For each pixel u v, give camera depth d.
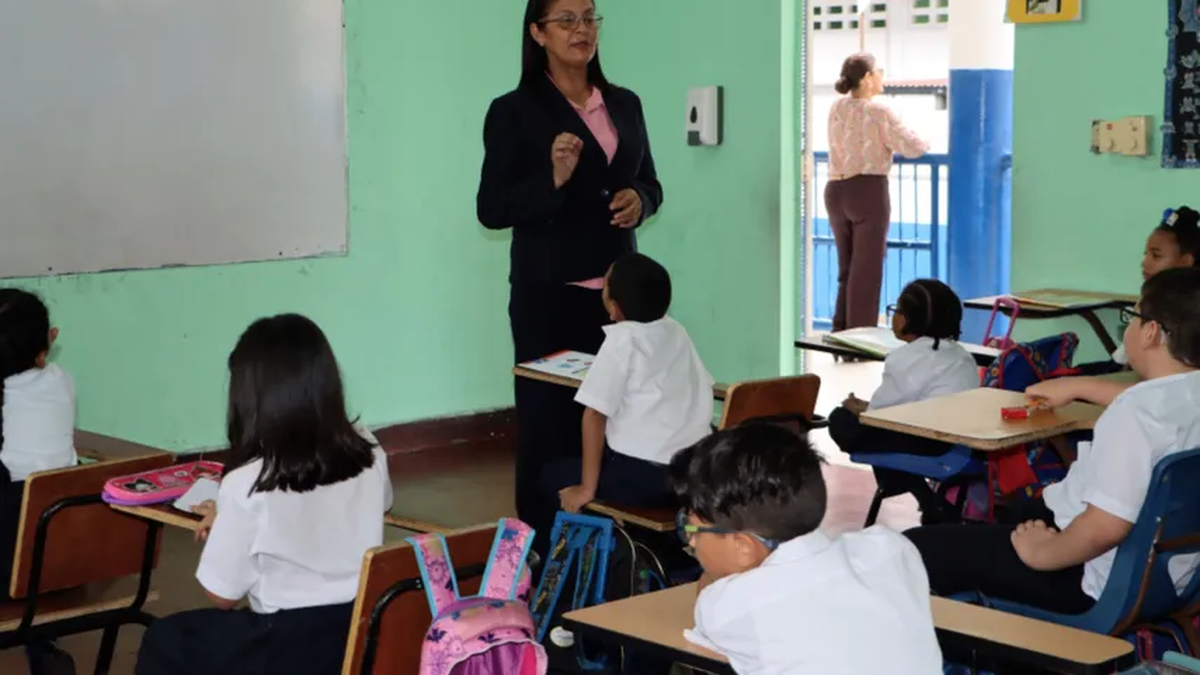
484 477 5.54
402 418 6.00
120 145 5.02
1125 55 4.58
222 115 5.28
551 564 3.24
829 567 1.84
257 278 5.47
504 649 2.26
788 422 3.59
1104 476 2.51
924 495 3.71
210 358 5.38
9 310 3.12
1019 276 4.98
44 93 4.82
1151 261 3.98
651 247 6.23
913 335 3.83
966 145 6.68
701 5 5.86
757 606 1.83
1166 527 2.50
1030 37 4.83
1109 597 2.56
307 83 5.50
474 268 6.15
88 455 3.44
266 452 2.39
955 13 6.62
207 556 2.42
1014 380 3.73
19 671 3.43
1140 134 4.52
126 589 3.13
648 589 3.22
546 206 3.65
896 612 1.83
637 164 3.87
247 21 5.30
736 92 5.78
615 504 3.48
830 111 6.88
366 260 5.80
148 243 5.14
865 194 6.78
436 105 5.93
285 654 2.42
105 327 5.07
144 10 5.03
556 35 3.65
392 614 2.33
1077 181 4.77
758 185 5.75
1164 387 2.53
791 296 5.78
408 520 2.81
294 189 5.52
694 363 3.59
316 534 2.44
